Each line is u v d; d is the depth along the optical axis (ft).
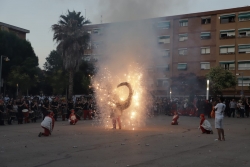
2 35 169.89
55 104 83.46
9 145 39.83
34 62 170.19
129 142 42.96
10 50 169.17
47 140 44.37
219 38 170.60
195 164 29.81
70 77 125.49
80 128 61.62
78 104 86.99
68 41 121.90
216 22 170.40
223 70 156.15
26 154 33.99
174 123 72.84
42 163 29.60
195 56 171.12
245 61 167.12
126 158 32.07
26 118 74.84
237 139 48.16
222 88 153.99
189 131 58.70
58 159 31.48
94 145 40.16
